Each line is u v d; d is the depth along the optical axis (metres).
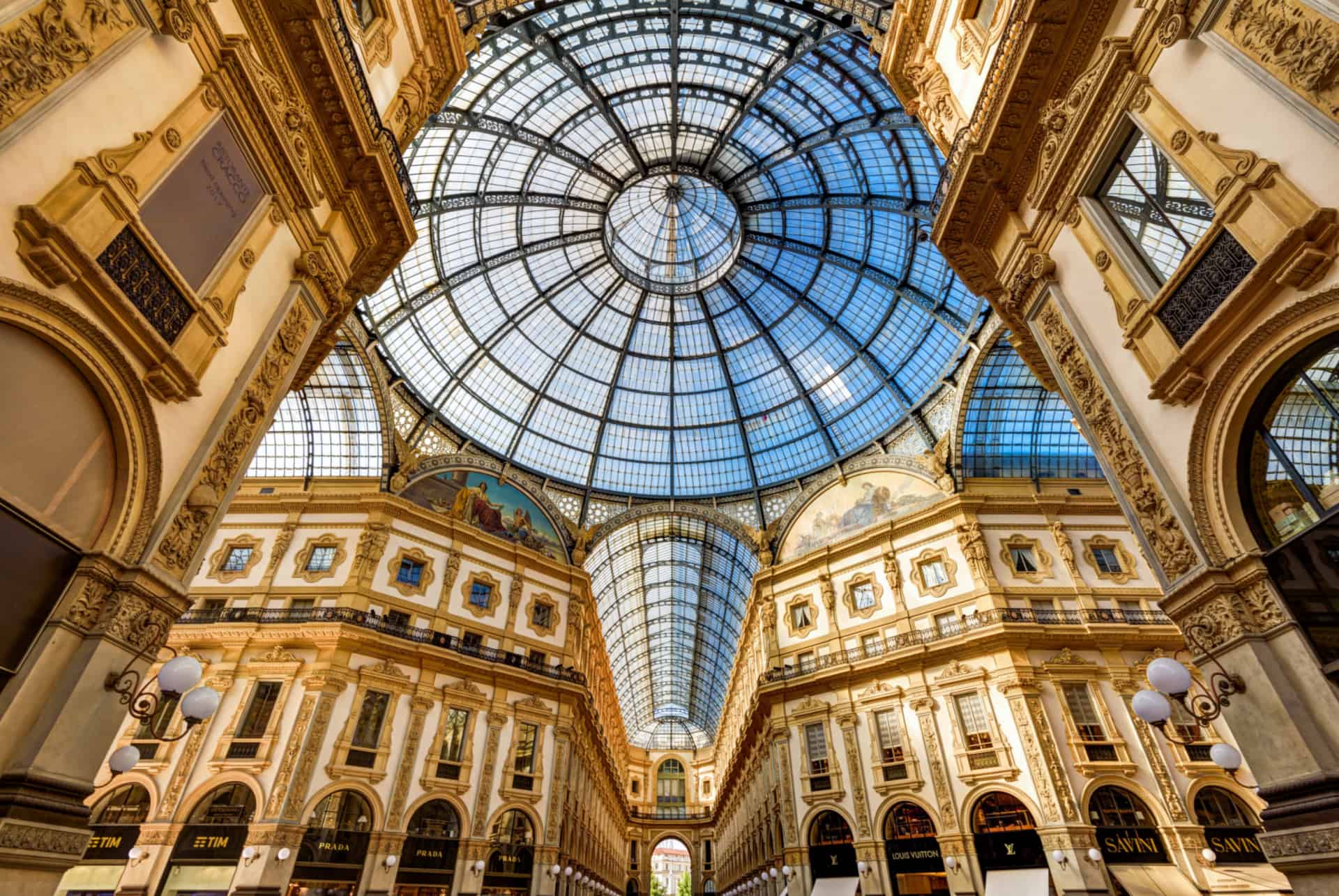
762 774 30.81
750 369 35.06
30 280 5.58
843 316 31.66
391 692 22.44
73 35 5.87
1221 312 6.55
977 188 11.02
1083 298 9.31
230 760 19.59
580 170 28.89
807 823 23.50
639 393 35.62
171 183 7.16
